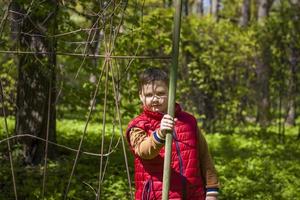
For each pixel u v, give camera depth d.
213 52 14.15
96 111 10.09
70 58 7.15
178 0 3.09
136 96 7.56
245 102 15.24
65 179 6.80
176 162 3.14
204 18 14.81
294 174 8.77
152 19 7.31
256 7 29.67
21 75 7.66
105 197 6.39
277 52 13.96
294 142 13.19
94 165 7.73
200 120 14.57
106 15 4.05
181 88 13.70
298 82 14.18
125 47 6.73
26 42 5.64
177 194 3.12
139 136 3.15
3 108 3.93
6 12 4.00
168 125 2.98
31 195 6.17
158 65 9.88
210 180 3.28
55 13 4.18
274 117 17.47
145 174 3.18
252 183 7.61
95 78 7.84
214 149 11.20
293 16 13.70
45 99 7.65
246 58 14.63
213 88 14.32
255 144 12.13
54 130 8.01
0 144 7.93
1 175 6.74
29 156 7.66
